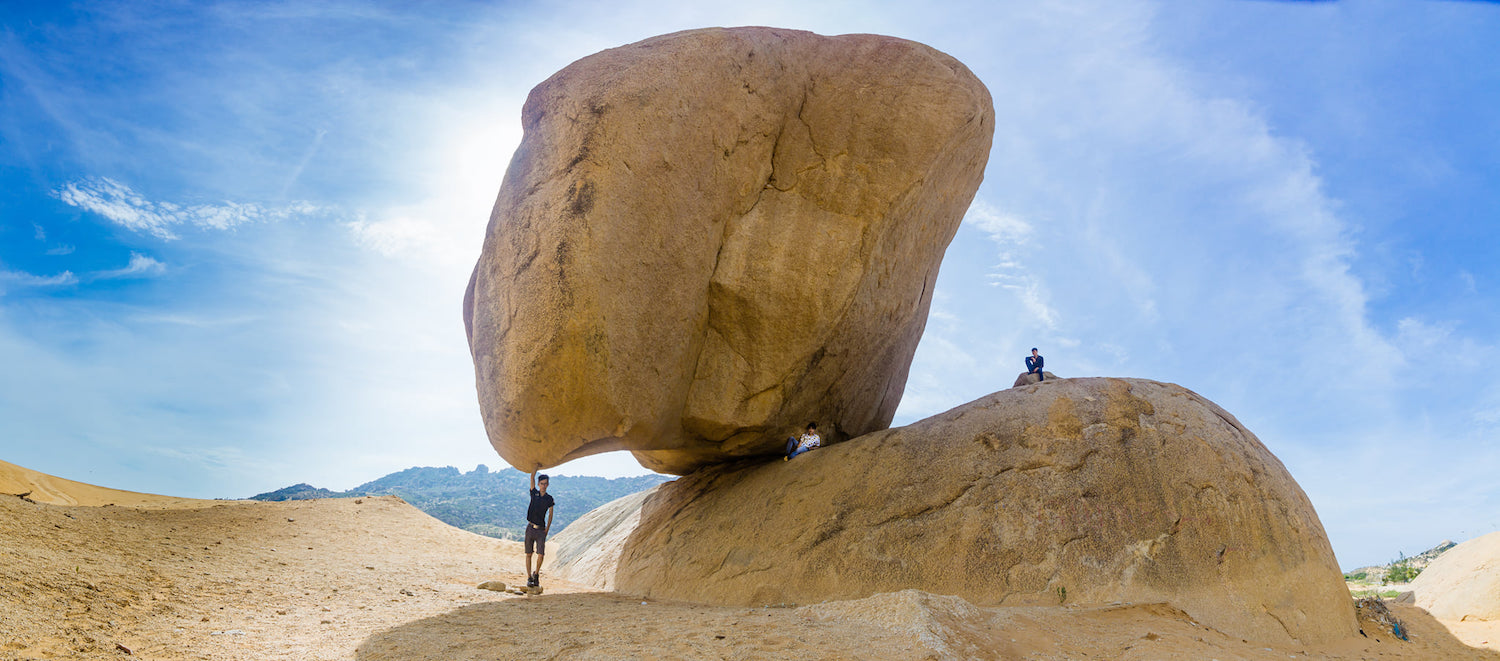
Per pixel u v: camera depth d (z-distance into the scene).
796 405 11.32
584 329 8.45
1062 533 8.27
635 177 8.91
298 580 8.20
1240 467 8.71
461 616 7.05
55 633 4.70
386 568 10.36
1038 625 6.52
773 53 10.93
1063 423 9.42
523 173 9.08
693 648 5.54
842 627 6.19
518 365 8.51
